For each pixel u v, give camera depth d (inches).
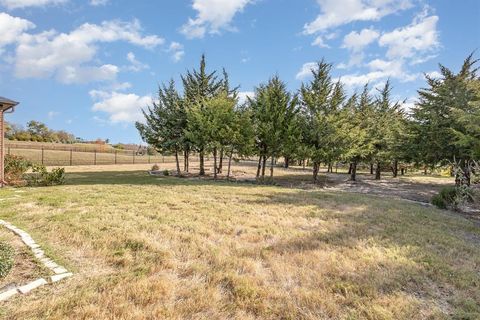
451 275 142.6
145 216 235.6
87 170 879.7
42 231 186.9
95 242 168.6
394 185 705.6
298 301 114.9
